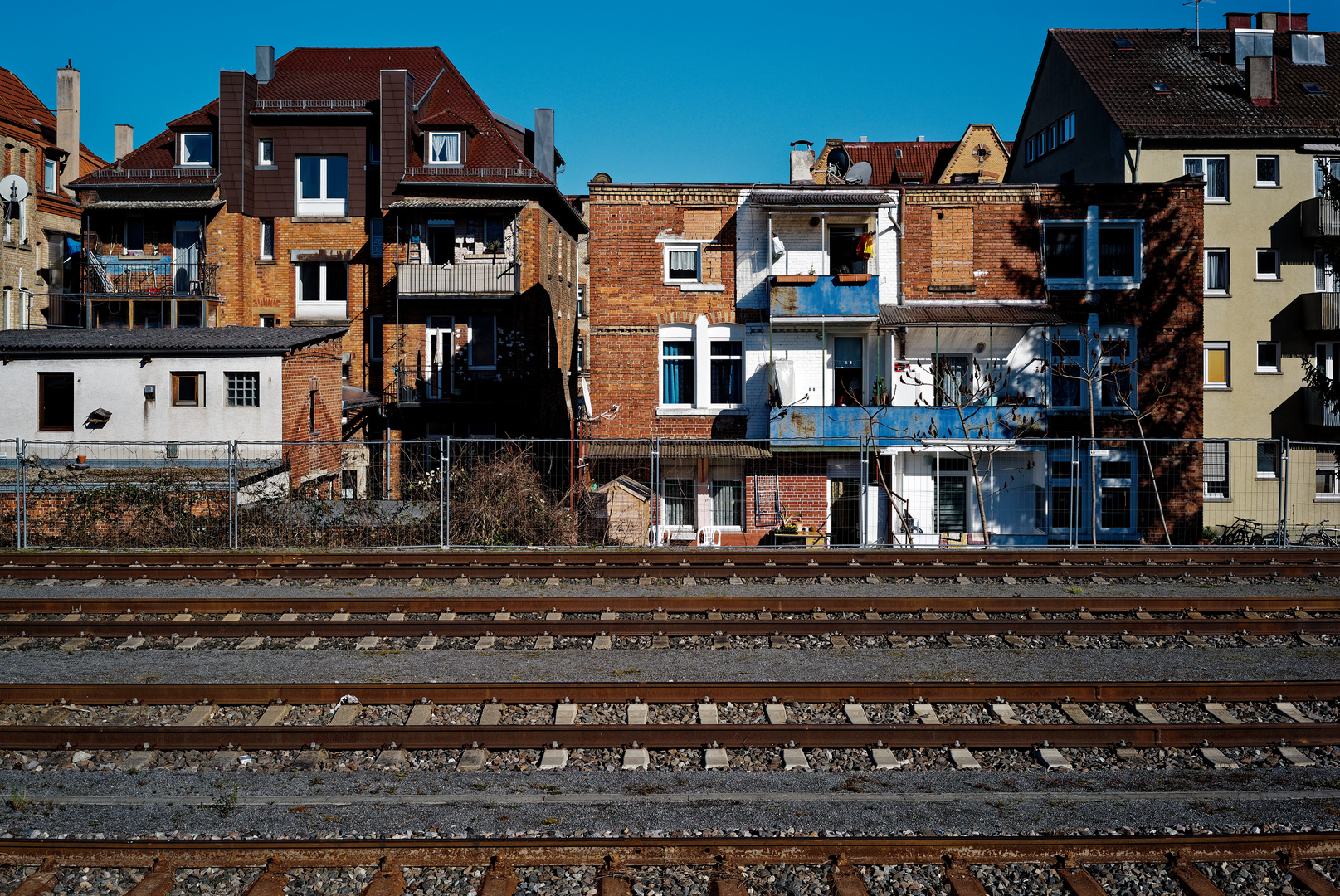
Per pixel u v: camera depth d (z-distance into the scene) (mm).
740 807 8188
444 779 8805
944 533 25688
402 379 33344
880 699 10367
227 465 22766
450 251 34125
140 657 11938
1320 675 11438
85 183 34469
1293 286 31250
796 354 26156
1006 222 26469
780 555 16688
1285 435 31219
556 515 21141
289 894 6848
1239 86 32625
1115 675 11367
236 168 34625
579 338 47062
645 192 26062
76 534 19547
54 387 25078
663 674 11266
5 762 9164
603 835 7602
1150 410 25406
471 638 12719
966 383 26219
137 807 8258
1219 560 17031
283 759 9227
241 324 34812
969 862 7176
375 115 34594
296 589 15008
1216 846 7234
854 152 52406
